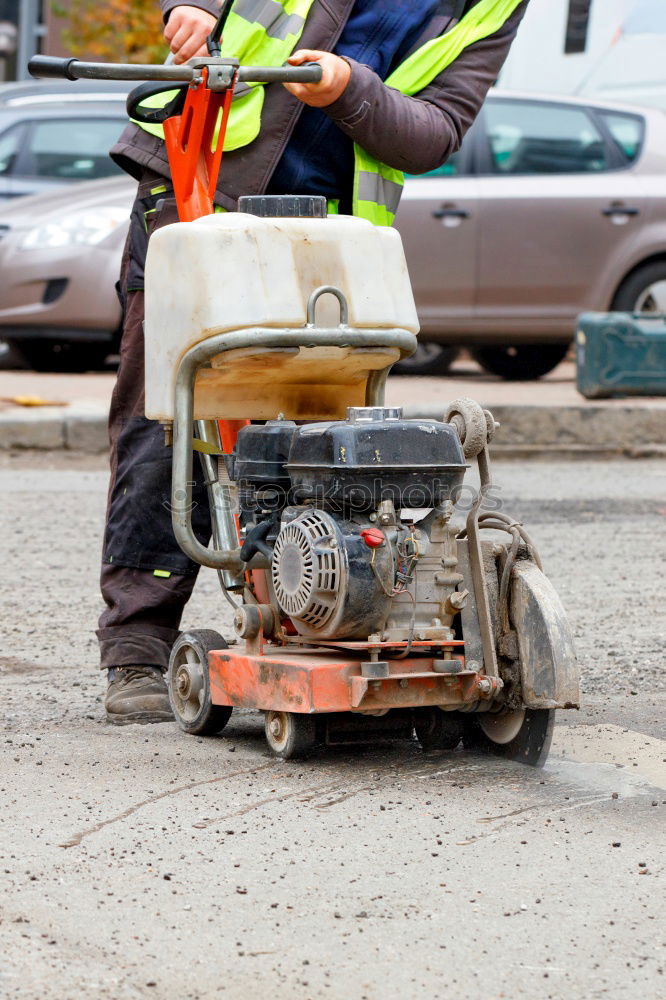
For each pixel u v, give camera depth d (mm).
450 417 11180
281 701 10914
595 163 37781
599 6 42250
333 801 10328
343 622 10516
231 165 12195
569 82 42875
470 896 8617
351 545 10453
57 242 35625
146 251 12352
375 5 12234
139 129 12570
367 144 11906
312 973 7621
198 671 11969
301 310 10703
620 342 35406
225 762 11258
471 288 37156
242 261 10672
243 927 8156
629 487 28266
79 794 10430
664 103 41125
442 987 7496
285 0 12055
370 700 10648
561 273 37312
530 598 10750
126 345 12594
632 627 16703
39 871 8945
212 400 11508
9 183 38812
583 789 10656
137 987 7449
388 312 10977
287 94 12156
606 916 8352
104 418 31969
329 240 10906
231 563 11398
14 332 36188
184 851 9312
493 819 9969
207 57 11258
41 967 7625
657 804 10328
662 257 37969
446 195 36906
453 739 11547
